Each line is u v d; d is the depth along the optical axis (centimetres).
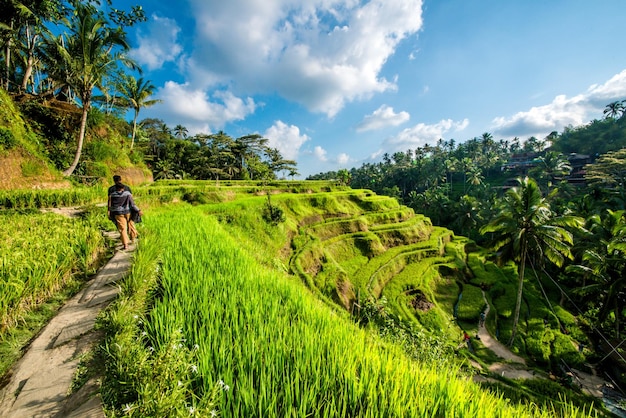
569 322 2498
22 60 2270
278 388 317
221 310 436
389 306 2505
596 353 2172
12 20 1927
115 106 3622
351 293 2566
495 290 3134
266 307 495
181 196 2552
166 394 227
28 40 2161
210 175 6775
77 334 348
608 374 1958
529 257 2238
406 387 342
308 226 3409
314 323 473
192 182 4078
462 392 363
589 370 1991
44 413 232
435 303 2744
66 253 533
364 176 11562
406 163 10356
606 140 8156
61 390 258
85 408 238
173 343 270
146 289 438
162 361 249
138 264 491
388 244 3919
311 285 2148
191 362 298
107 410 229
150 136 6588
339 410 294
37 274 428
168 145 6550
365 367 367
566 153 9000
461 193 8131
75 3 1911
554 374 1973
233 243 982
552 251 1989
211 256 707
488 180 9662
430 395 344
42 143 1938
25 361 296
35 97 2216
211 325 373
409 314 2392
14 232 611
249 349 353
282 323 441
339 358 363
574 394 1658
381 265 3231
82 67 1870
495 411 354
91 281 533
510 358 2089
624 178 4625
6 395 252
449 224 6369
